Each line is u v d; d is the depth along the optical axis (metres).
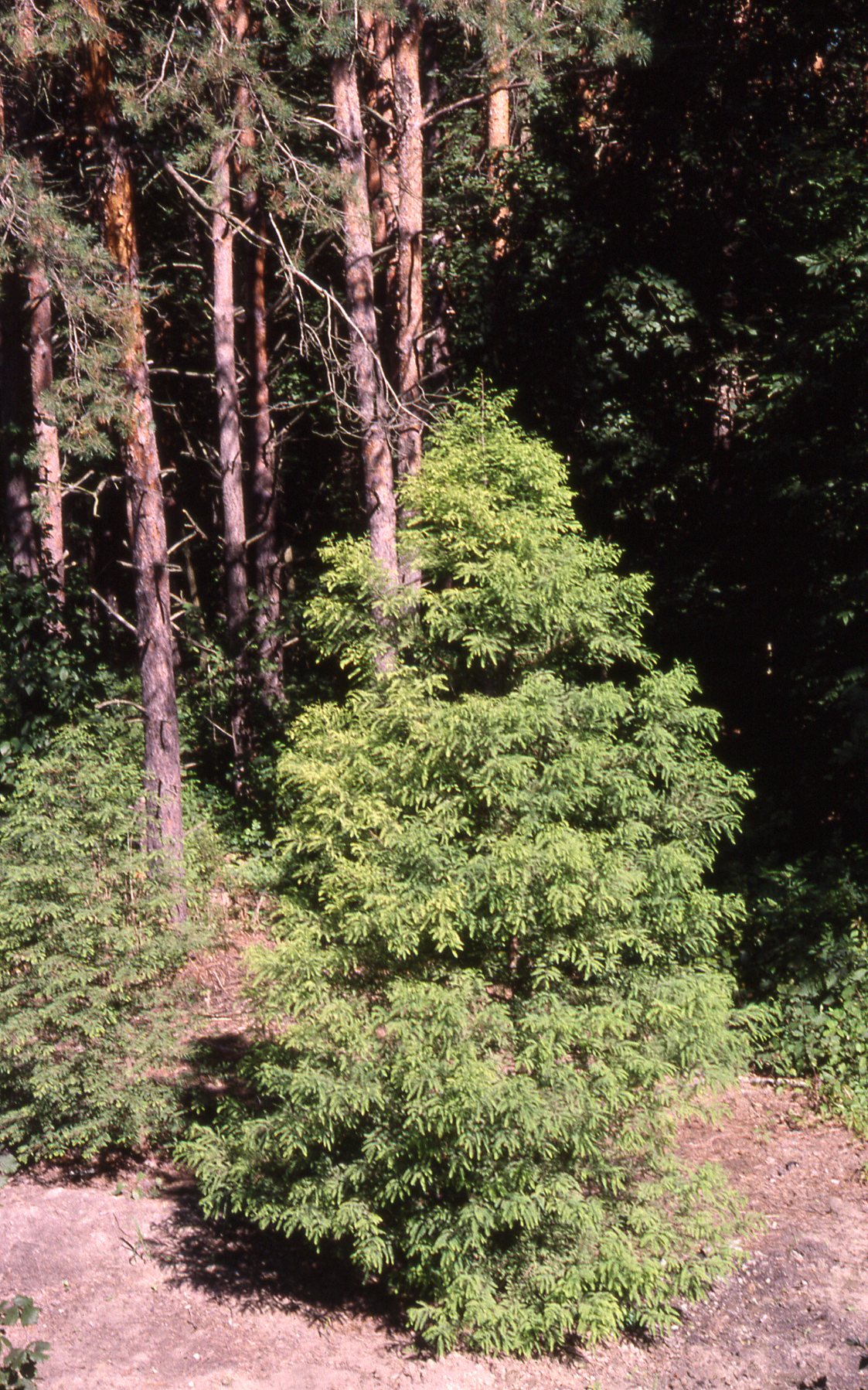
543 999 6.60
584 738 6.87
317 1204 6.69
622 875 6.61
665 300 14.55
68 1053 8.40
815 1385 6.49
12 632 14.77
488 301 15.41
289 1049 7.14
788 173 14.15
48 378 18.70
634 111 15.52
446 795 6.86
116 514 27.31
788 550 14.23
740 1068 7.66
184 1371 6.61
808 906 10.38
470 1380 6.61
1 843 8.68
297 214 14.74
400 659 7.25
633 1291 6.49
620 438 14.91
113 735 14.03
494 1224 6.66
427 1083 6.39
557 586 6.72
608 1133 6.99
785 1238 7.90
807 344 13.11
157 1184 8.60
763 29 15.26
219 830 15.13
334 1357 6.80
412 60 14.37
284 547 25.66
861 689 12.08
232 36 14.72
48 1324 7.06
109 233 12.91
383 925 6.43
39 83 14.55
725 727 14.95
